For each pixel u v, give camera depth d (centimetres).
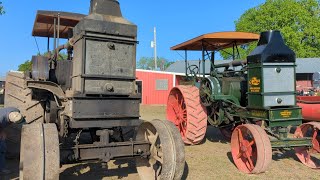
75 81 400
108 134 391
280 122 497
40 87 444
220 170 493
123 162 525
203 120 662
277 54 516
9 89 644
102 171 475
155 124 393
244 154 498
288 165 525
